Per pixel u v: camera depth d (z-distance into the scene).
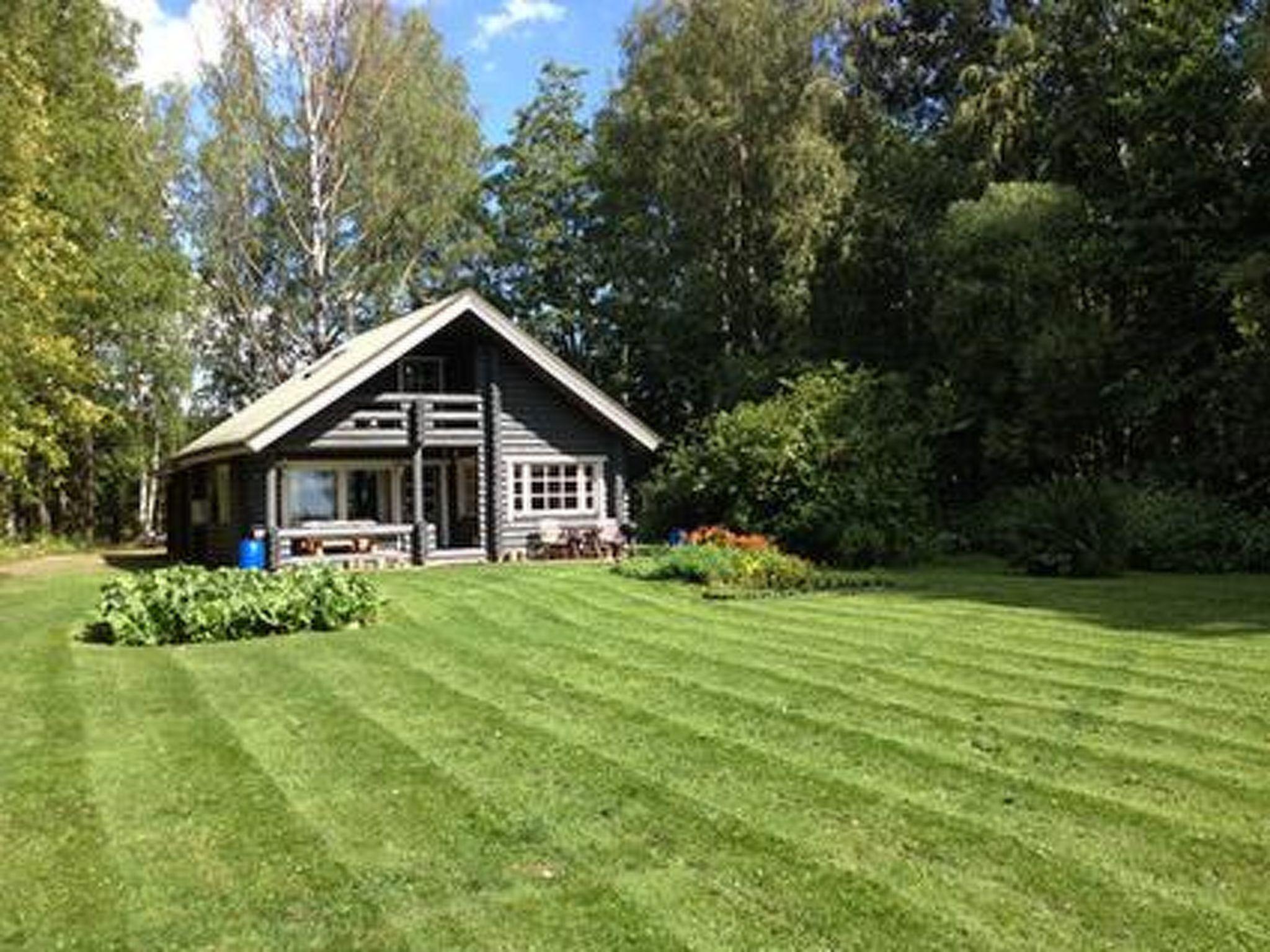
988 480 25.78
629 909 4.43
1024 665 9.22
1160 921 4.22
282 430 20.08
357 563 21.72
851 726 7.20
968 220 24.03
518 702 8.09
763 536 20.17
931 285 26.20
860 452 20.08
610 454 24.47
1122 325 23.02
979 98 26.33
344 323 38.28
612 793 5.87
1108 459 23.59
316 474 24.02
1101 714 7.41
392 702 8.21
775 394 28.70
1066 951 4.00
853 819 5.40
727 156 31.91
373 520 24.62
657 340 35.97
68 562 26.80
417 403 22.36
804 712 7.62
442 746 6.88
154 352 34.59
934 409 24.02
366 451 24.16
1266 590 14.16
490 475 22.98
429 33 37.69
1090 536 16.81
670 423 39.12
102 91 30.47
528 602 14.24
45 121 20.39
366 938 4.23
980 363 24.48
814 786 5.93
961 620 11.98
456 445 22.91
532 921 4.34
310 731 7.34
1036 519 17.92
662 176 32.75
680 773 6.21
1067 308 23.20
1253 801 5.57
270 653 10.52
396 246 39.50
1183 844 5.00
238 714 7.91
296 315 38.41
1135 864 4.77
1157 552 17.42
